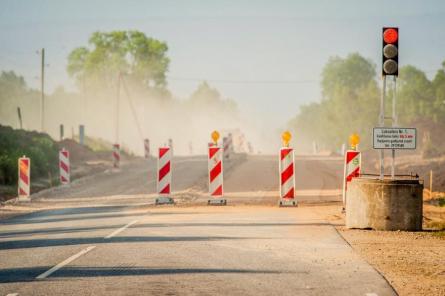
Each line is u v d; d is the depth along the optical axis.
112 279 30.75
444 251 39.19
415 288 29.12
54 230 50.53
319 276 31.42
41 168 114.62
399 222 48.44
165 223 53.56
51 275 31.81
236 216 58.41
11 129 143.12
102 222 55.50
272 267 33.69
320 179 102.25
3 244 42.91
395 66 50.28
